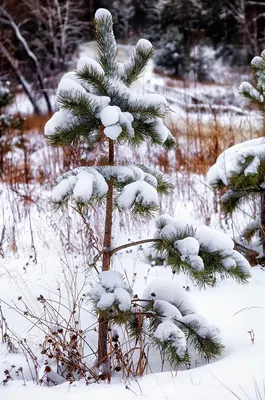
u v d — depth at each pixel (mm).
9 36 24672
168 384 2484
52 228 5301
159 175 2932
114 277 2730
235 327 3170
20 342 2984
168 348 2674
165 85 19438
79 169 2656
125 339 3207
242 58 25578
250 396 2254
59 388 2549
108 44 2764
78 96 2533
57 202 2514
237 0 27703
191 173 7379
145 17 34781
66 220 5164
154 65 23609
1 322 3389
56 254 4680
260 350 2766
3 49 22172
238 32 27125
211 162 7297
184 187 7023
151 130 2758
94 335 3264
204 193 6539
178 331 2691
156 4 32219
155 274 4250
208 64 21516
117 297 2605
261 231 4504
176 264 2742
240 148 4441
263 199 4477
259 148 4152
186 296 3002
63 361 2797
